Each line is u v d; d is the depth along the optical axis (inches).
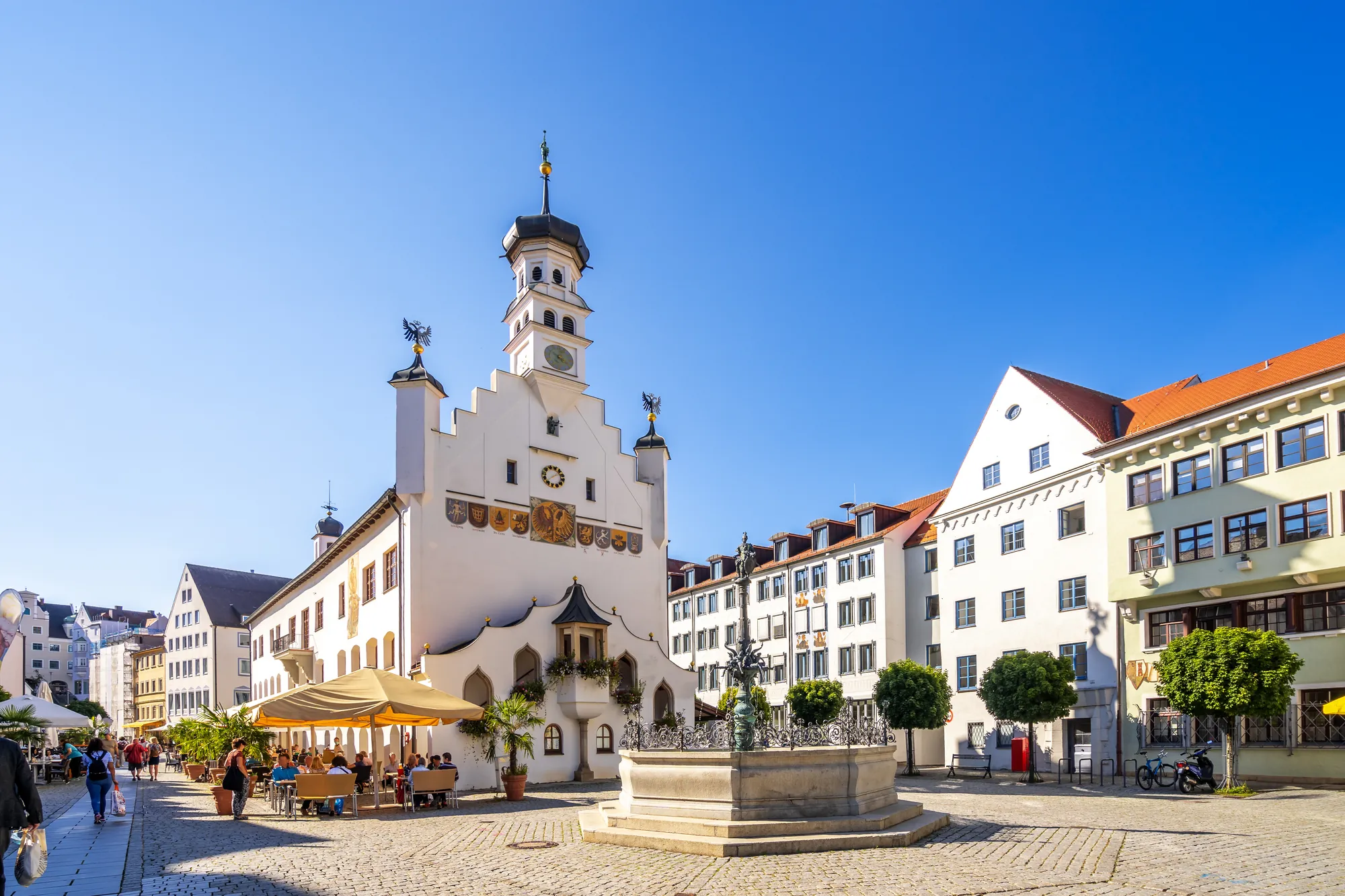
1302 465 1147.3
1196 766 1101.7
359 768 1072.2
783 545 2368.4
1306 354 1311.5
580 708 1440.7
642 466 1830.7
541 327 1689.2
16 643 2153.1
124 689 4576.8
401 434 1494.8
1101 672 1424.7
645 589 1750.7
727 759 633.0
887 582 1989.4
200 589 3759.8
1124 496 1379.2
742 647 738.8
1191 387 1505.9
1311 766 1111.0
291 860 609.3
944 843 619.5
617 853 606.5
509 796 1098.7
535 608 1478.8
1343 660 1103.6
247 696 3622.0
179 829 810.8
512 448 1601.9
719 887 485.4
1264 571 1172.5
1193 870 519.8
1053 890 467.8
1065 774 1457.9
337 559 1867.6
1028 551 1593.3
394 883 517.7
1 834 324.5
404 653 1444.4
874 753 682.8
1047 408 1582.2
